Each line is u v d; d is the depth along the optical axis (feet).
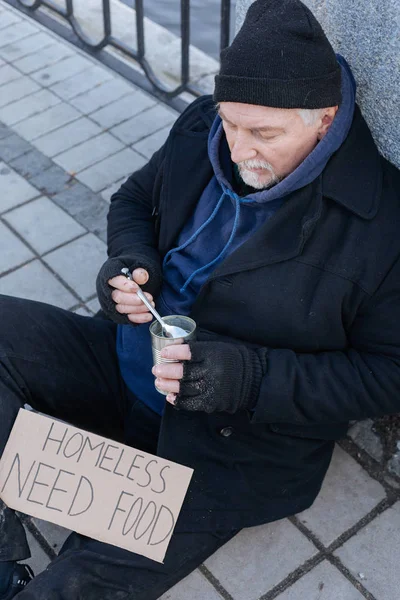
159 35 14.79
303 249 5.58
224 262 5.76
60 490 5.79
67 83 12.96
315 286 5.58
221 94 5.16
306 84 4.98
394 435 7.41
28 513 5.76
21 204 10.57
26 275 9.52
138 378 6.50
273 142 5.29
